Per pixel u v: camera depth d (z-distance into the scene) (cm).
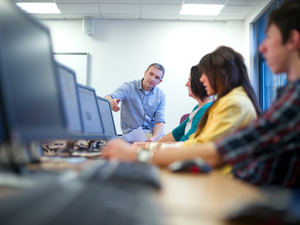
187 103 513
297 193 62
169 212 44
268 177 93
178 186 67
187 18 516
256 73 485
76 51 515
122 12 490
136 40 520
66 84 129
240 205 41
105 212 38
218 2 453
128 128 370
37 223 31
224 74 143
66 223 32
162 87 515
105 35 519
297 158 89
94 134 184
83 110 170
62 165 97
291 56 88
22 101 66
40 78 79
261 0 437
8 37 63
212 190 63
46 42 87
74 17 511
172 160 94
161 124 370
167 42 520
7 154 69
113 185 56
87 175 63
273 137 77
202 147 91
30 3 458
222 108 134
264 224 40
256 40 483
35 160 97
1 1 62
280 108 76
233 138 85
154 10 482
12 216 34
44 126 78
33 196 44
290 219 39
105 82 514
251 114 134
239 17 509
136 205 43
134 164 85
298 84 76
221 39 523
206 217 43
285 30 87
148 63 518
